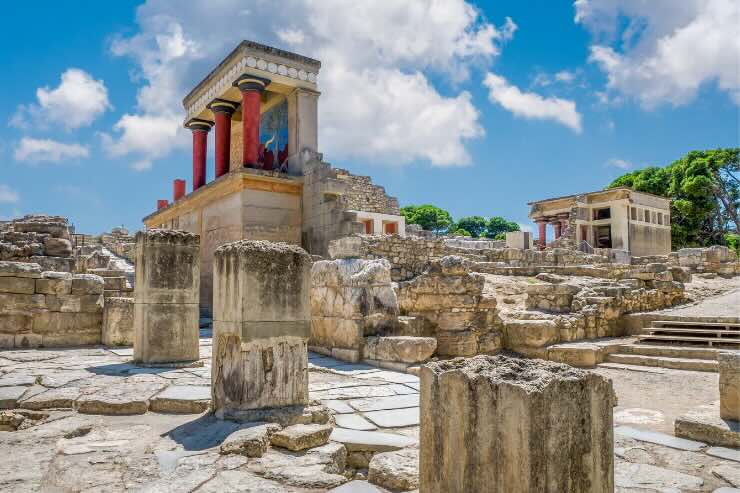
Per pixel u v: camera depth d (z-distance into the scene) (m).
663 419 5.80
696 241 40.31
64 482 3.49
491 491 2.66
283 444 4.17
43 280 9.84
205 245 17.03
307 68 16.80
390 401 5.77
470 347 9.49
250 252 4.98
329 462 3.92
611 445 2.88
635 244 35.28
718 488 3.66
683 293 13.87
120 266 24.02
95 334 10.25
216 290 5.30
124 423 5.00
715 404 5.91
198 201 17.67
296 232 15.73
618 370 8.88
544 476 2.53
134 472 3.65
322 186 14.77
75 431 4.64
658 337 10.30
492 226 64.31
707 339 9.64
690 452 4.46
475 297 9.88
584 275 17.38
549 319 10.75
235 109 18.75
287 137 17.11
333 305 9.39
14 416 4.99
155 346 7.71
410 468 3.61
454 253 18.62
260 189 15.27
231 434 4.29
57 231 15.67
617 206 34.91
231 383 4.96
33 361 8.07
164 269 7.87
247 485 3.45
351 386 6.60
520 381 2.67
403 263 16.55
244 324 4.88
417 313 10.00
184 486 3.42
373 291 9.08
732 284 16.73
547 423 2.57
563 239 31.58
